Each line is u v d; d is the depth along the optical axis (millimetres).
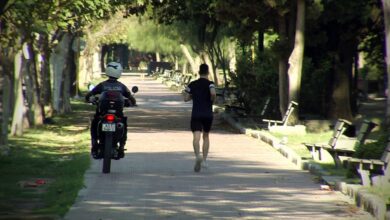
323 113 119125
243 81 116312
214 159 63969
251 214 37344
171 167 57531
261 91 114000
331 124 104812
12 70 87812
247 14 96688
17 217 35812
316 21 100375
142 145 76625
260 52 118875
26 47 93375
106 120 52656
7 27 67438
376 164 41562
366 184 42469
